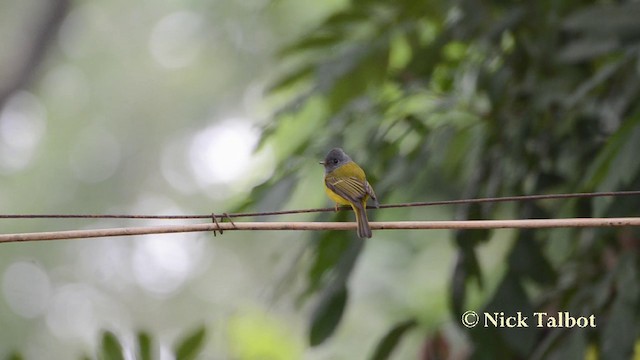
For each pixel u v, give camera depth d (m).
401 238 18.97
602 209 9.77
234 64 30.75
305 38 13.05
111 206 34.28
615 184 9.69
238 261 32.75
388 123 12.36
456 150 13.05
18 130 33.84
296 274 11.62
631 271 10.52
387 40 12.66
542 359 10.71
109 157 34.31
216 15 29.77
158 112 34.16
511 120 12.00
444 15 12.91
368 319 20.22
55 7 27.39
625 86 11.26
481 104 13.55
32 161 33.91
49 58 31.02
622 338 10.27
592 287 10.99
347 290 11.16
